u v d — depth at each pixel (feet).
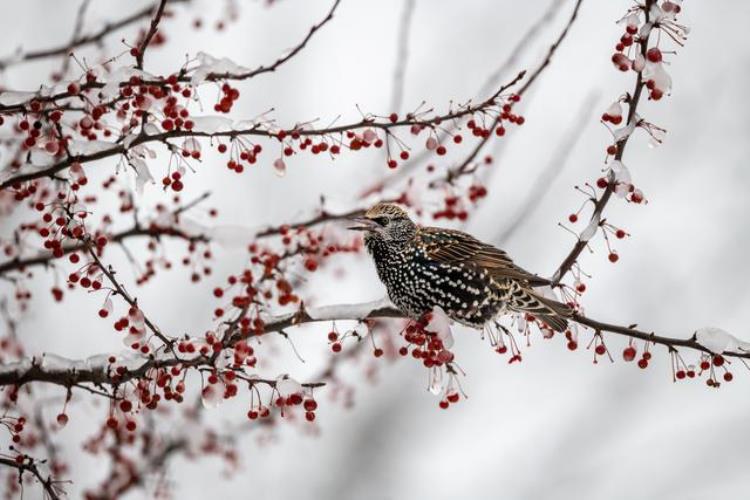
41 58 39.19
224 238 36.45
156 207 37.70
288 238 33.24
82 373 29.07
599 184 30.83
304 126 31.09
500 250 38.17
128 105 29.45
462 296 37.81
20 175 29.14
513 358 36.32
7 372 29.30
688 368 30.09
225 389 28.32
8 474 38.55
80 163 29.25
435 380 32.37
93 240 29.58
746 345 29.55
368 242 39.60
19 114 29.30
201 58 28.37
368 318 31.96
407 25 41.73
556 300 34.27
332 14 28.37
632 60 28.43
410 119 30.22
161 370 28.14
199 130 29.17
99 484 44.62
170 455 45.42
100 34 39.68
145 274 36.22
